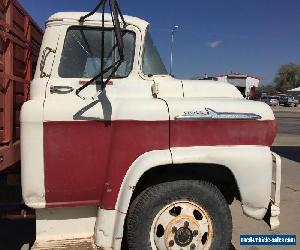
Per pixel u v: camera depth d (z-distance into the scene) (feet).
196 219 11.77
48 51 11.75
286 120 103.50
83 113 11.03
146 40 12.36
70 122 10.95
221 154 11.47
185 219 11.55
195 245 11.66
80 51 11.93
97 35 12.02
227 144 11.68
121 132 11.17
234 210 19.77
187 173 11.83
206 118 11.54
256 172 11.68
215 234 11.78
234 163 11.57
